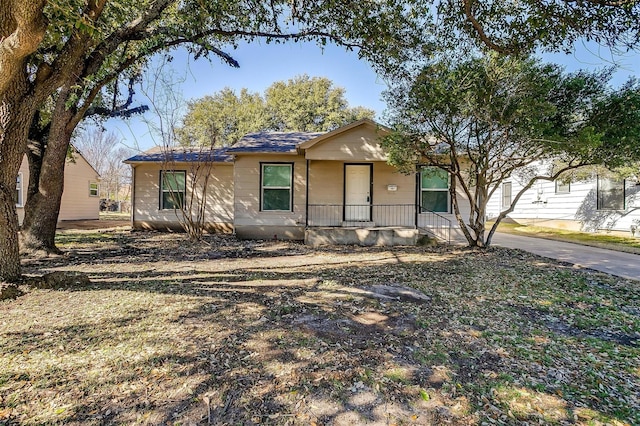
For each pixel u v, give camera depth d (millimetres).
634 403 2570
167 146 11586
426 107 7344
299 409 2379
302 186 11320
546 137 6801
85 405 2354
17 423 2164
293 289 5195
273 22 6688
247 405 2404
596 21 4434
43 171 7879
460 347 3371
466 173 10438
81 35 4781
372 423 2258
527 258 7871
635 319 4199
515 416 2381
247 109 27984
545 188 14516
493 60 6660
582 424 2324
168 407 2357
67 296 4680
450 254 8508
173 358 2982
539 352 3324
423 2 5371
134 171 13477
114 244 9977
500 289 5344
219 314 4047
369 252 8930
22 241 7824
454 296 4957
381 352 3203
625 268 6773
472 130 7855
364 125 10070
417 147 8188
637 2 4012
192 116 21562
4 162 4805
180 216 13344
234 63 9195
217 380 2678
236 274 6258
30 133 8406
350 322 3900
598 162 7250
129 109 11070
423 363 3037
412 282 5668
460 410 2416
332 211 11047
